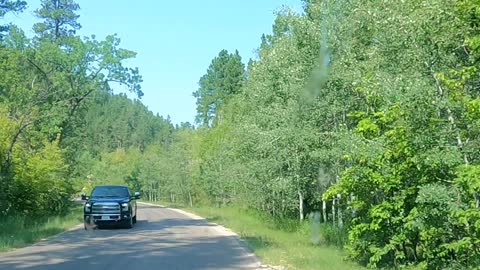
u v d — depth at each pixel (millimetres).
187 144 72375
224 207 49094
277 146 21297
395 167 12703
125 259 15508
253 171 25828
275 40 23125
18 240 19453
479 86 12234
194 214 41031
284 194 25703
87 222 26125
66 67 38219
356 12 16156
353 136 13555
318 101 18609
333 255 15742
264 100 23859
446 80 11344
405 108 11625
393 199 13078
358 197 14125
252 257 15984
